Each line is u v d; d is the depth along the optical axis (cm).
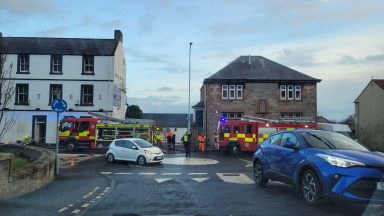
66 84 4391
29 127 4319
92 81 4397
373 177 862
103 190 1312
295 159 1061
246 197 1120
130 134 3438
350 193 868
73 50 4434
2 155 1051
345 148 1021
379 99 4662
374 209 923
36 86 4372
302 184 1021
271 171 1214
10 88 2266
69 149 3475
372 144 4738
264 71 4534
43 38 4547
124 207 992
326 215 869
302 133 1120
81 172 1970
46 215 897
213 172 1933
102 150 3575
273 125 3466
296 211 912
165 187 1376
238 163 2516
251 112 4406
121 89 4778
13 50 4359
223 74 4466
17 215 893
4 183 1065
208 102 4403
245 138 3484
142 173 1906
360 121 4988
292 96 4459
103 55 4416
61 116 4350
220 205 1005
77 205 1024
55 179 1650
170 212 924
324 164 930
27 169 1270
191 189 1317
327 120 6225
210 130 4362
